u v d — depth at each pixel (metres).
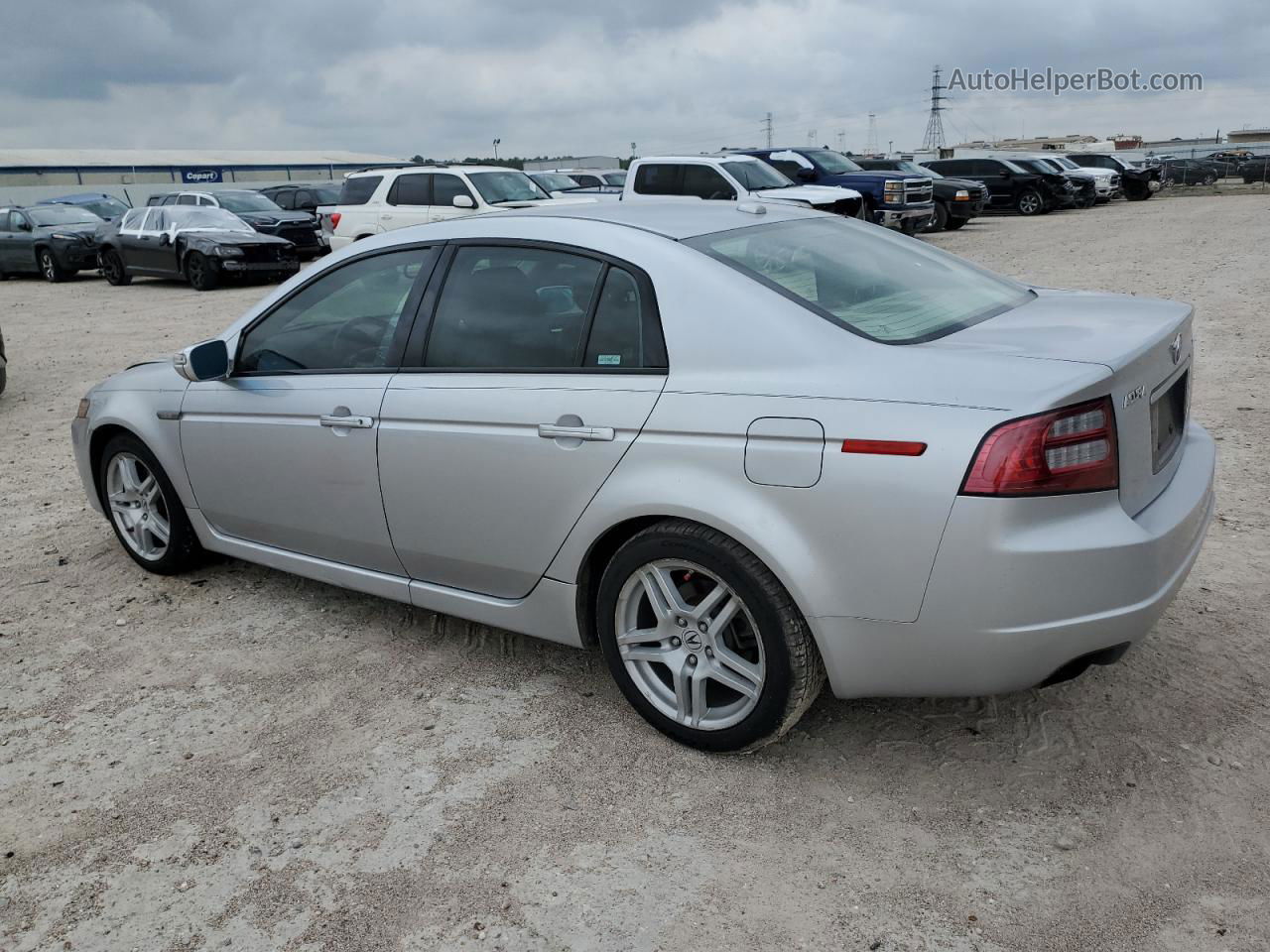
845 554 2.62
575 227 3.30
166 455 4.42
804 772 2.99
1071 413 2.46
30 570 4.91
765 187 16.25
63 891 2.65
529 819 2.84
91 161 59.06
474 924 2.46
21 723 3.48
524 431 3.19
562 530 3.18
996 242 20.19
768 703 2.87
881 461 2.54
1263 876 2.46
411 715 3.43
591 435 3.02
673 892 2.53
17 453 7.17
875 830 2.72
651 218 3.40
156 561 4.74
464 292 3.48
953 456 2.46
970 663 2.58
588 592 3.29
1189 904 2.38
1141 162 41.88
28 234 21.30
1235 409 6.64
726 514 2.76
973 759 3.00
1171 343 2.93
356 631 4.11
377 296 3.73
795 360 2.76
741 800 2.88
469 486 3.36
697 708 3.06
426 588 3.71
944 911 2.41
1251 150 67.38
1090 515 2.52
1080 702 3.25
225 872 2.69
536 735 3.27
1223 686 3.29
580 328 3.16
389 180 17.19
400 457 3.52
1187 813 2.70
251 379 4.07
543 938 2.40
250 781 3.08
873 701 3.34
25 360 11.24
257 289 18.25
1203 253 15.97
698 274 2.98
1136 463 2.67
